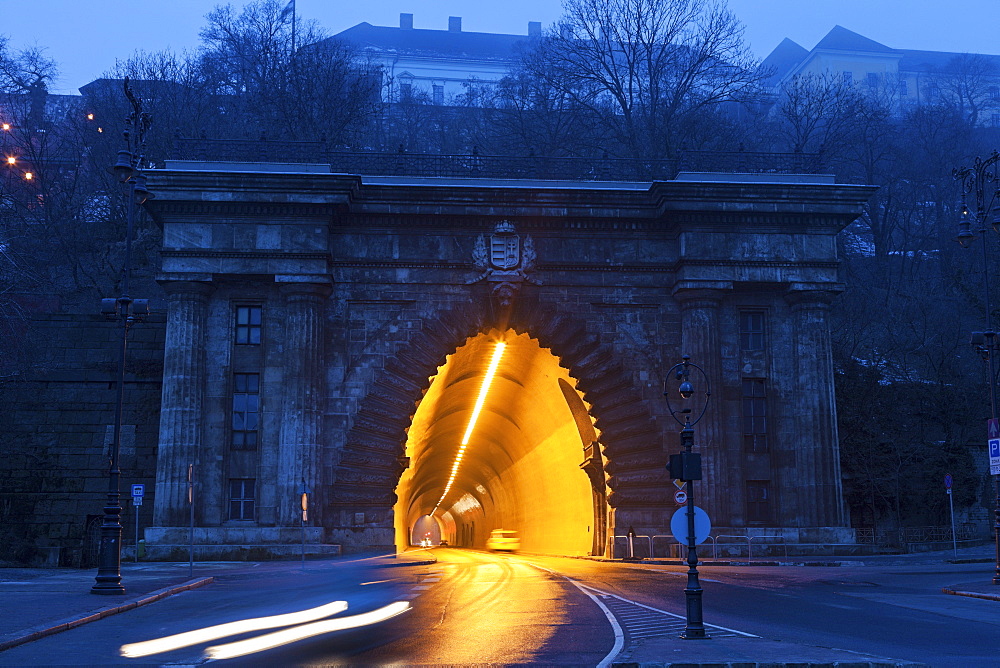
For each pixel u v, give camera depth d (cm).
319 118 7269
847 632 1777
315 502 4166
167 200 4234
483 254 4469
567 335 4472
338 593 2556
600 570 3644
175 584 2794
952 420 5466
